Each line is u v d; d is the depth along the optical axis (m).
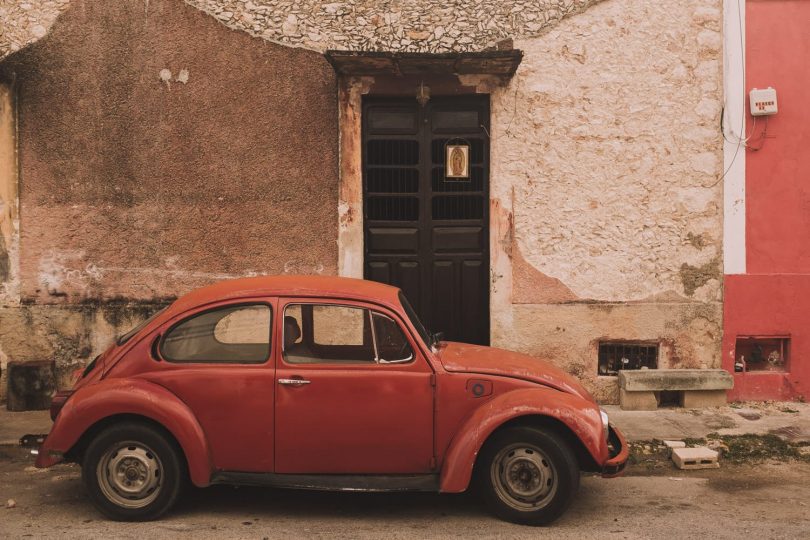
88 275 7.61
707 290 7.61
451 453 4.48
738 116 7.54
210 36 7.59
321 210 7.63
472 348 5.34
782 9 7.50
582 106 7.55
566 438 4.64
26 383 7.24
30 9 7.52
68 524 4.52
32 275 7.56
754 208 7.58
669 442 6.32
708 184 7.58
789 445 6.32
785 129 7.54
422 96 7.48
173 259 7.64
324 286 4.86
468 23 7.57
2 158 7.50
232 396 4.53
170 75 7.60
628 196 7.59
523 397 4.52
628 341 7.66
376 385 4.55
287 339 4.64
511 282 7.62
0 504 4.92
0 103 7.49
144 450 4.52
